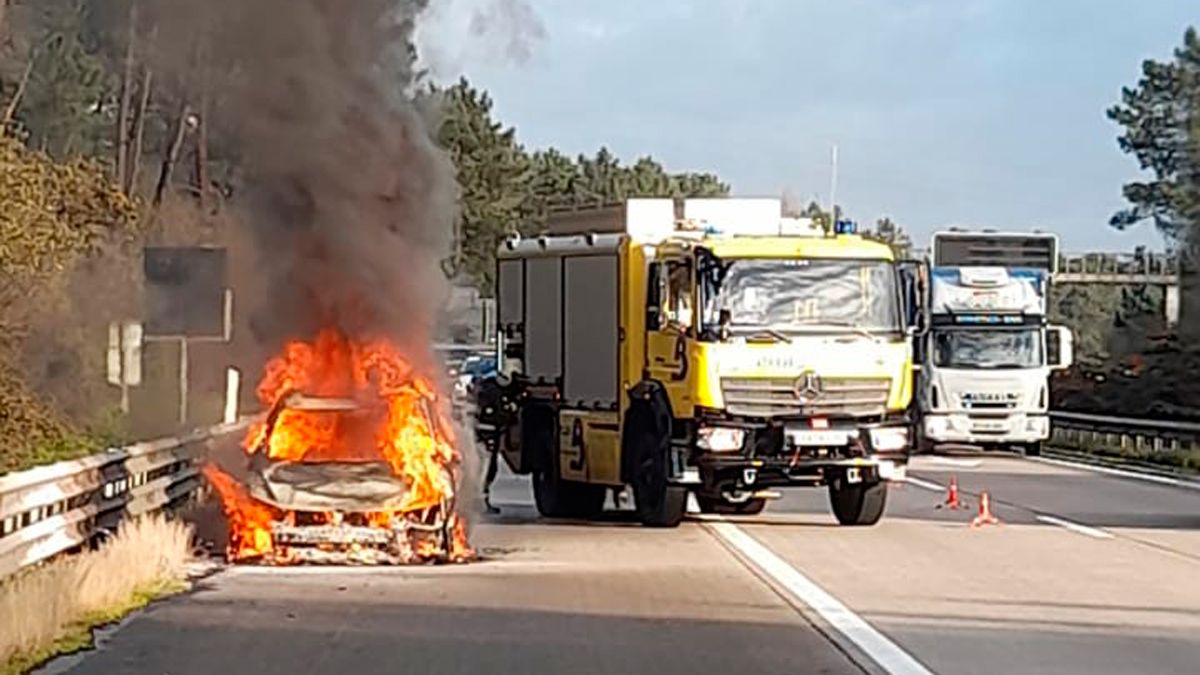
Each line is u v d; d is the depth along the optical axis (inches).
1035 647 560.1
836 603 658.8
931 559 813.2
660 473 964.0
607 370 1015.6
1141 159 3181.6
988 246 1972.2
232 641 557.0
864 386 962.1
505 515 1085.8
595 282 1031.0
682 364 952.9
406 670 509.0
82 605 597.9
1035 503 1157.1
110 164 1315.2
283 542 762.8
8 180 1004.6
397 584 701.9
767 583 718.5
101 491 756.6
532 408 1103.6
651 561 798.5
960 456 1788.9
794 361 952.3
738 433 944.9
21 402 1058.7
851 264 967.6
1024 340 1759.4
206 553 792.3
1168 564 795.4
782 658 535.5
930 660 534.3
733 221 1036.5
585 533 942.4
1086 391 2132.1
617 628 591.8
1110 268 2970.0
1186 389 2049.7
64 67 1376.7
